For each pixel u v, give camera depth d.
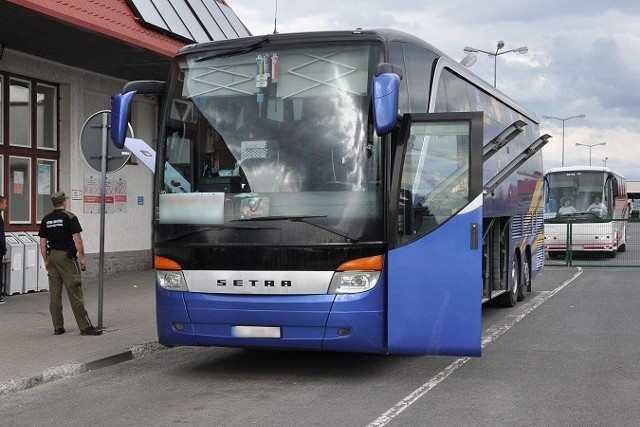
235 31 22.95
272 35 8.27
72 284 10.74
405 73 8.47
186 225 8.12
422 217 7.91
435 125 8.03
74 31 14.05
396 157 7.95
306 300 7.71
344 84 7.98
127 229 19.47
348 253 7.71
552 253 30.16
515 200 14.38
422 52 9.14
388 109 7.25
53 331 11.19
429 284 7.84
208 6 21.77
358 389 7.87
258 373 8.75
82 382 8.41
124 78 18.73
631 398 7.43
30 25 13.59
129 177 19.52
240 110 8.20
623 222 32.72
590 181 29.44
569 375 8.52
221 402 7.36
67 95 17.25
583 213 29.00
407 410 6.96
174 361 9.58
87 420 6.80
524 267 15.69
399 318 7.84
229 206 7.98
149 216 20.33
